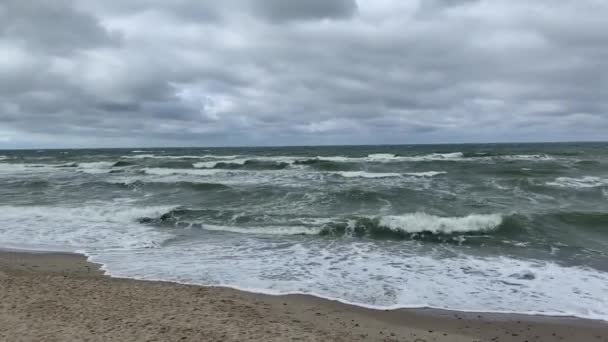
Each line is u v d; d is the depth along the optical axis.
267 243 10.95
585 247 10.41
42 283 7.40
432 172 24.55
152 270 8.58
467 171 24.92
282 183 21.42
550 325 6.15
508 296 7.23
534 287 7.66
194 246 10.63
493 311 6.64
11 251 10.05
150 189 20.28
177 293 7.10
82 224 13.20
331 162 31.52
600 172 23.70
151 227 12.87
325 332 5.66
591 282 7.91
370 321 6.21
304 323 5.99
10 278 7.66
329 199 16.64
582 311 6.61
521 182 19.52
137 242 11.00
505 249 10.33
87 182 22.81
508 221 12.17
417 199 16.42
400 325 6.09
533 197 16.83
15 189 21.14
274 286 7.67
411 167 27.98
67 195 19.09
